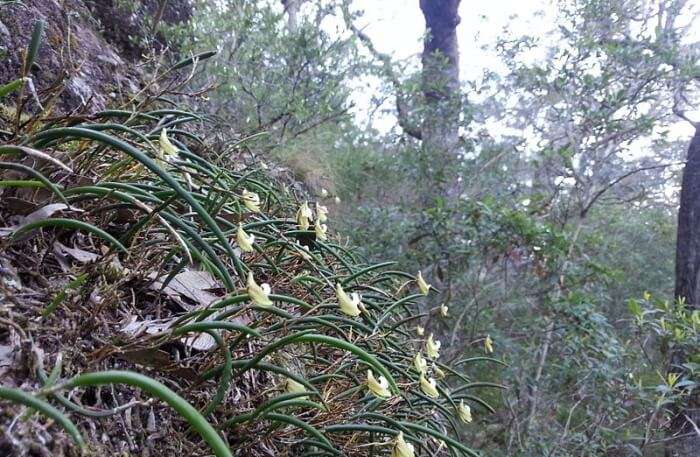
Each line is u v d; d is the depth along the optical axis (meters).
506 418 3.60
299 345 1.49
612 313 5.25
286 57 3.59
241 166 2.68
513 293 3.90
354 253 2.54
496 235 3.50
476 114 5.05
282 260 1.56
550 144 4.26
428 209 3.73
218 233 0.89
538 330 3.54
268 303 0.87
